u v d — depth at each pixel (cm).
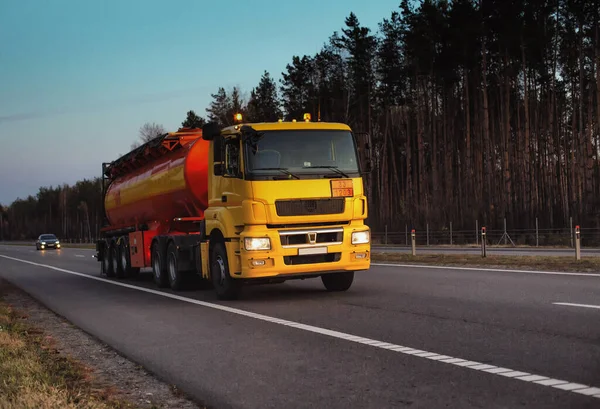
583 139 4978
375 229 5388
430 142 6319
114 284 1844
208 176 1363
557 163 6356
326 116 6569
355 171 1227
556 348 673
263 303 1189
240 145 1191
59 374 668
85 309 1272
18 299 1552
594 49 4694
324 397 538
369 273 1773
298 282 1597
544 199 5825
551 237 3678
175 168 1561
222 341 821
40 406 507
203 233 1371
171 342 841
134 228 1884
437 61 5116
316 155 1206
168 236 1563
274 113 7462
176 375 654
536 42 4816
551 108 5678
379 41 6234
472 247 3694
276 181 1170
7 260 4159
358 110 6662
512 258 2064
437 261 2167
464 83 5731
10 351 758
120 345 844
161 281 1619
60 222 18988
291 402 530
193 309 1159
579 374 564
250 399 548
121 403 552
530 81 5947
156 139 1680
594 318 849
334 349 729
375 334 809
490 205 4522
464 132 6269
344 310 1040
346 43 6238
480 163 5772
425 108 6569
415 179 6762
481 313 936
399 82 5988
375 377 593
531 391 519
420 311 986
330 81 6525
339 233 1205
